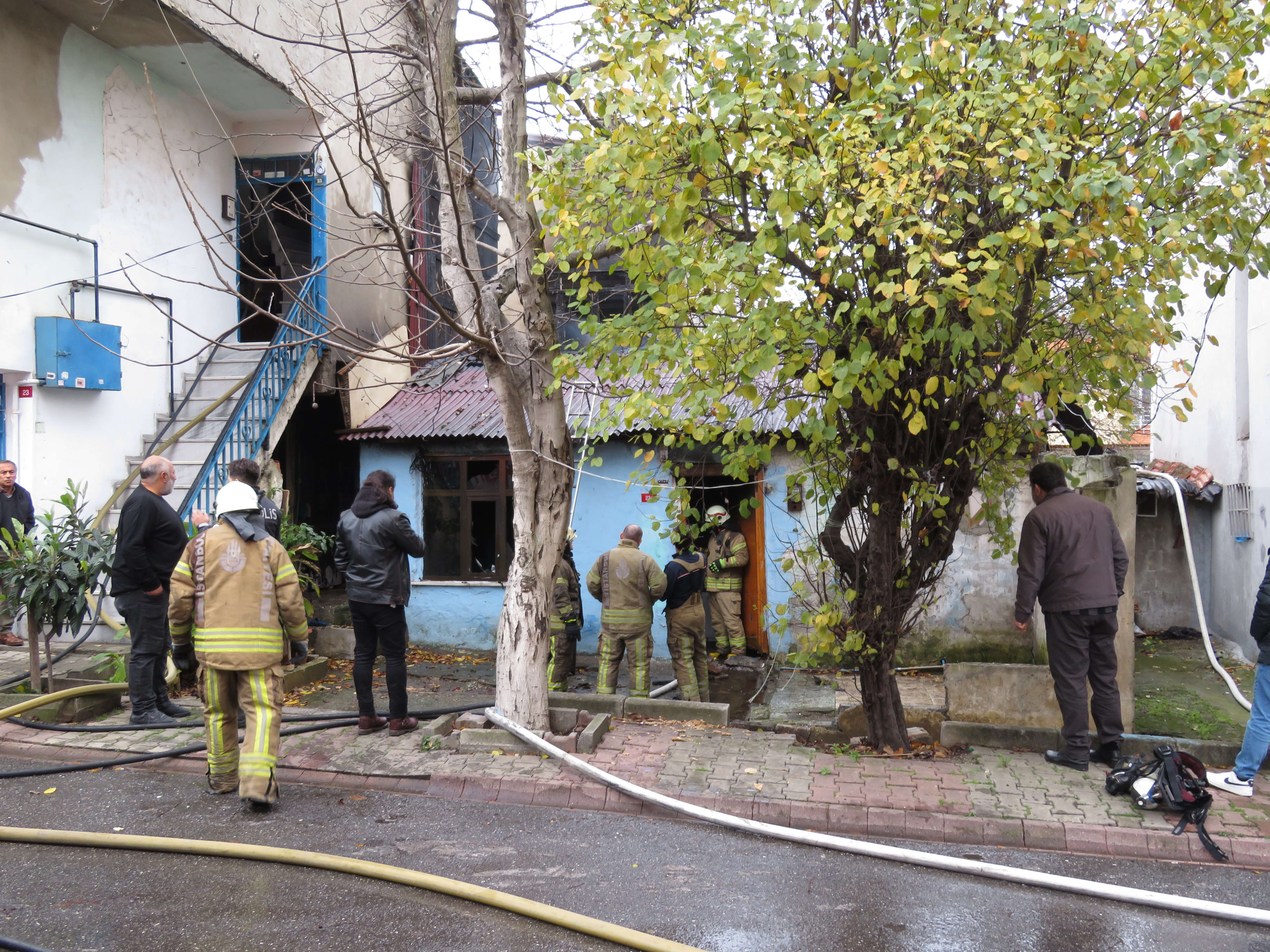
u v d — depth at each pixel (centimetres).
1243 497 980
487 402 1124
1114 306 450
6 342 794
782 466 995
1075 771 544
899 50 478
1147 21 446
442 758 561
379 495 607
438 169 609
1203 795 472
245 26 526
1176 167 405
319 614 1054
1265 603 494
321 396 1137
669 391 604
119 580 605
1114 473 771
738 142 460
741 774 536
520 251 598
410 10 605
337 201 1112
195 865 411
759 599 1017
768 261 487
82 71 880
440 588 1095
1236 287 982
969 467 550
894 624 575
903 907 381
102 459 896
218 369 1042
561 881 403
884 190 406
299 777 541
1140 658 977
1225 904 387
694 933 356
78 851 425
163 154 988
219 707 495
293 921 359
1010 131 419
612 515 1052
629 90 470
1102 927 365
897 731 582
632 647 777
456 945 342
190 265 1028
